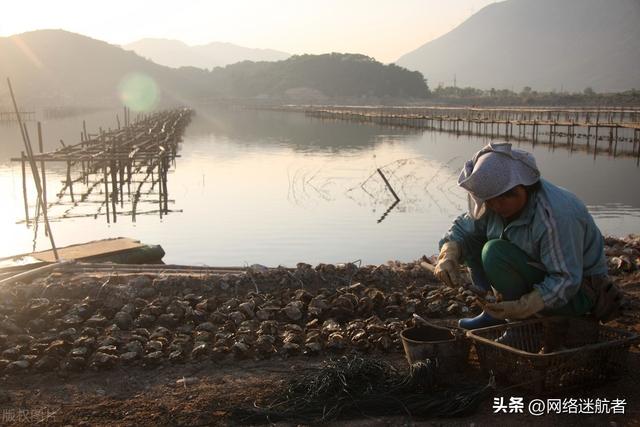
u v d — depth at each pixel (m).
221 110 120.94
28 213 15.30
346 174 22.78
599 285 3.70
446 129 54.38
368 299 5.12
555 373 3.45
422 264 4.20
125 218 15.01
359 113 75.69
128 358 4.15
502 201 3.50
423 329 4.05
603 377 3.61
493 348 3.62
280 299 5.34
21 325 4.86
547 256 3.46
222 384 3.86
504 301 3.64
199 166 25.81
